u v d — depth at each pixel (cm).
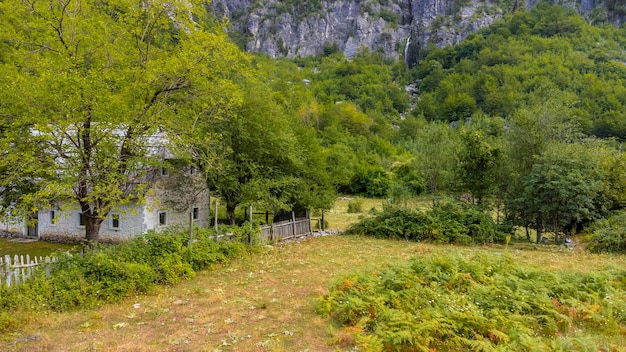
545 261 1664
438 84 12512
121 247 1319
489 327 830
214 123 1988
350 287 1030
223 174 1958
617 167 2189
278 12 18450
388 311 869
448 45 14975
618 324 945
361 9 18550
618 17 14200
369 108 10838
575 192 1967
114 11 1634
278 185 2045
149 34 1625
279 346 812
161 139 1820
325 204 2323
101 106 1346
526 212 2120
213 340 856
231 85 1677
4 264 1077
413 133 8938
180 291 1217
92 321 980
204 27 1741
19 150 1345
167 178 2211
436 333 810
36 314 990
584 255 1792
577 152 2088
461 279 1065
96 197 1362
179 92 1644
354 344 818
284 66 14238
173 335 884
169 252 1377
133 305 1095
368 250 1897
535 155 2123
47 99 1302
